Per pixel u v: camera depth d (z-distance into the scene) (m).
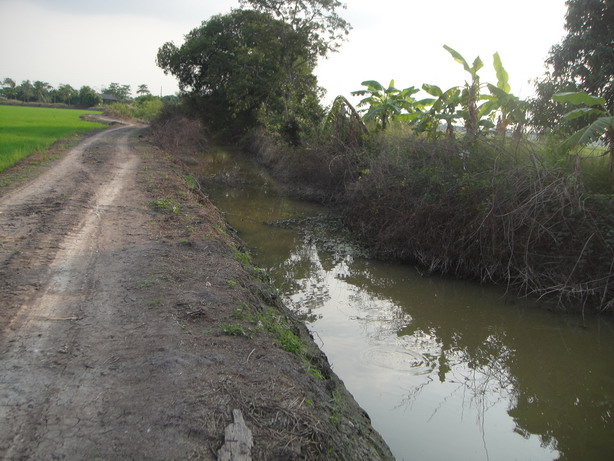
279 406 3.58
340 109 19.30
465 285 9.58
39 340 4.34
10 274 5.90
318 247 12.06
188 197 12.13
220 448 3.03
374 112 18.41
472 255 9.95
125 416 3.29
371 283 9.70
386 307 8.50
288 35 32.97
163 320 4.82
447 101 14.83
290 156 22.22
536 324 7.89
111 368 3.90
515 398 5.75
